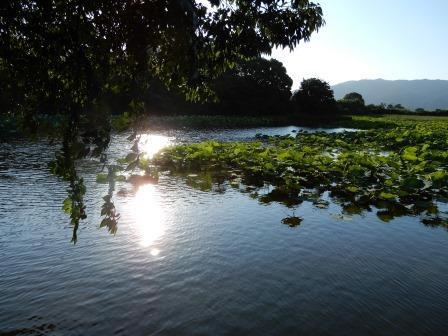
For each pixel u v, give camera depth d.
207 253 8.60
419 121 59.12
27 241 9.11
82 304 6.61
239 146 22.50
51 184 14.24
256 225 10.37
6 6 3.61
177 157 19.27
